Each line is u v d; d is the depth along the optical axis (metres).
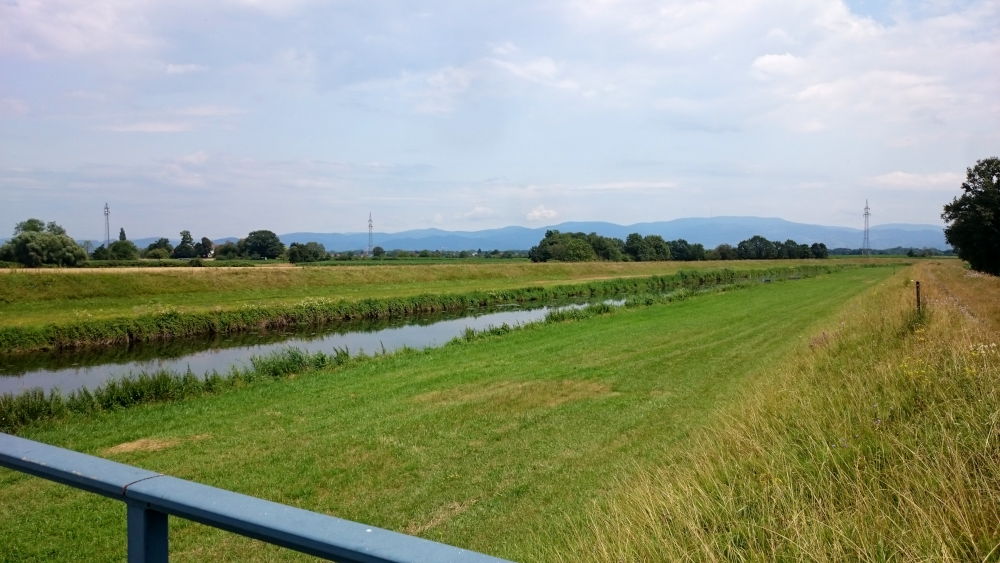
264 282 44.59
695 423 8.98
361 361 16.47
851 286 44.06
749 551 3.36
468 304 40.06
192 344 25.23
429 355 17.20
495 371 14.25
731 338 18.44
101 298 35.31
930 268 56.62
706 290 42.94
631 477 6.62
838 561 2.96
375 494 7.06
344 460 8.16
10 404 10.45
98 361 21.41
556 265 69.38
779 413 6.27
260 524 1.11
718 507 4.03
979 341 7.64
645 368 13.96
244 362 20.72
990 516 3.18
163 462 8.17
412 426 9.65
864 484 3.91
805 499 3.90
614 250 106.12
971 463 3.93
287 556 5.47
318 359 16.08
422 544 1.04
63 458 1.46
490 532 5.96
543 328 22.72
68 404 11.30
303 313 31.97
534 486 7.07
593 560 3.79
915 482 3.60
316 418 10.36
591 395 11.47
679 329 21.20
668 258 117.50
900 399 5.68
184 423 10.24
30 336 23.52
